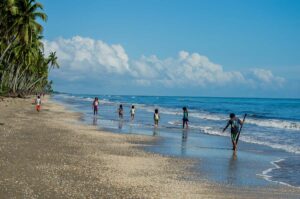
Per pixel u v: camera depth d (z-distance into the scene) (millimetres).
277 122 44250
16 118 33281
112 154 17141
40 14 52250
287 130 34156
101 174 12672
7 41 59406
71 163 14203
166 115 53938
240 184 12227
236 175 13719
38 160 14297
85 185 10977
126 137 24375
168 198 10070
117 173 13023
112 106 79688
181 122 40562
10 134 21625
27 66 85000
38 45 69812
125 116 46844
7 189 9922
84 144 19844
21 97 81438
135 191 10648
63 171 12695
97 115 46531
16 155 14938
